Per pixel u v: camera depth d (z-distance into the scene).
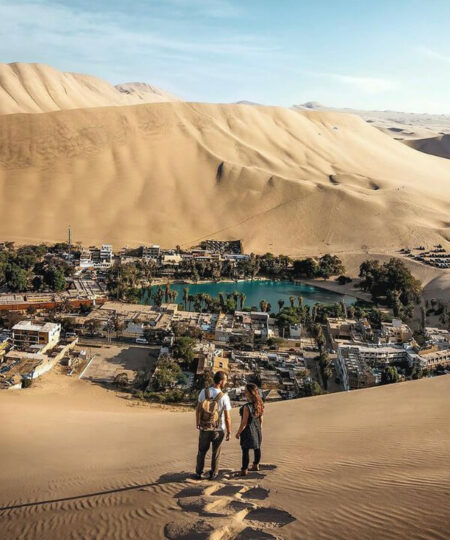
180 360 93.44
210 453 16.64
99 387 80.06
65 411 38.50
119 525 9.78
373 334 113.06
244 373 88.12
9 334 99.62
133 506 10.83
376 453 14.08
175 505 10.32
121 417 34.62
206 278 176.62
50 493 13.40
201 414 12.79
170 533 8.77
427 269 175.25
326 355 91.31
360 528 8.14
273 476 12.18
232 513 9.27
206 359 91.31
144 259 184.50
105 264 175.75
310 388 79.00
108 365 91.44
